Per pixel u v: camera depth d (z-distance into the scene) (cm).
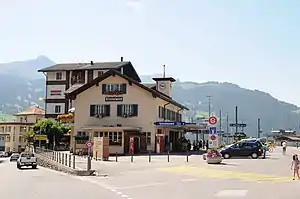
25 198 1755
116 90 6097
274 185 2202
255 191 1942
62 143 8331
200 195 1816
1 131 12369
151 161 4253
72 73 9338
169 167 3528
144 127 5969
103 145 4591
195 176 2762
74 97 6247
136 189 2112
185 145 6594
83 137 5912
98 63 9550
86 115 6178
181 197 1753
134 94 6044
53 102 9381
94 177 2977
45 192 2006
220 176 2736
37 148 6712
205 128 6581
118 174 3100
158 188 2136
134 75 8938
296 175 2761
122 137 5838
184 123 5931
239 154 4650
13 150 12075
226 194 1839
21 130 12206
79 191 2044
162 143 5916
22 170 4188
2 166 5159
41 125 8344
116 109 6091
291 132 14162
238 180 2484
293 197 1717
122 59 9562
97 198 1752
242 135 7825
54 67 9575
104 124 6109
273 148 8181
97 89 6175
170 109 6925
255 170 3131
